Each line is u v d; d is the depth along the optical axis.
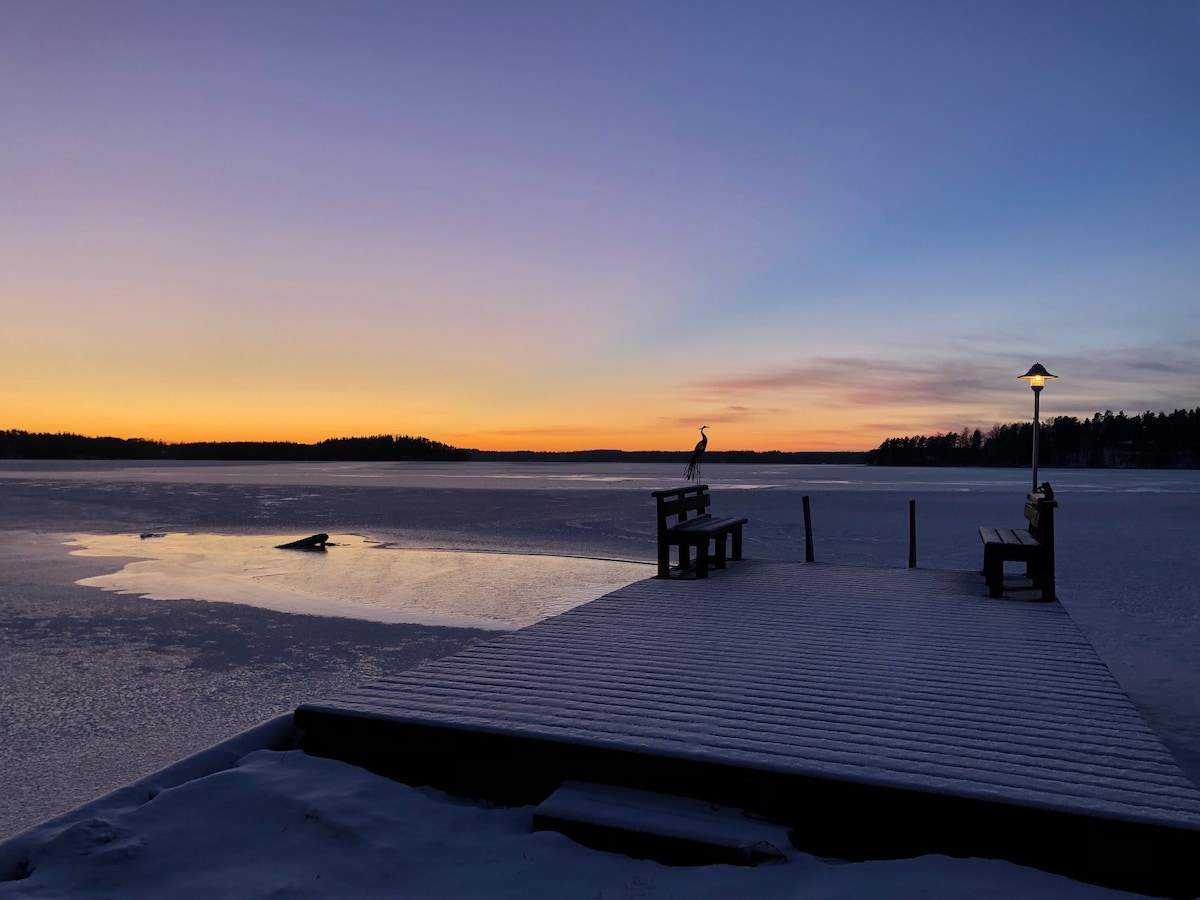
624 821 3.43
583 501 41.84
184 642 10.85
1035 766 3.50
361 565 18.47
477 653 5.48
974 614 6.86
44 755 6.83
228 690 8.65
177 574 17.25
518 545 22.06
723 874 3.16
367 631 11.52
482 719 4.07
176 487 60.44
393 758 4.10
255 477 87.00
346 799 3.73
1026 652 5.52
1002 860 3.14
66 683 8.90
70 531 27.30
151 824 3.50
